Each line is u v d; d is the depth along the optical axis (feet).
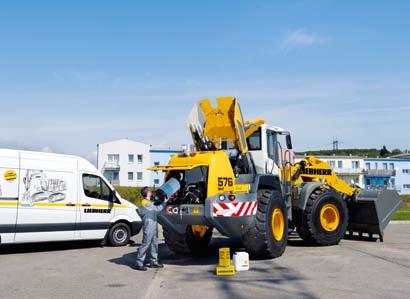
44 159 39.50
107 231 42.91
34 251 40.04
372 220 44.24
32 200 38.11
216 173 31.40
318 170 44.01
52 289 24.75
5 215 36.63
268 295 22.50
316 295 22.36
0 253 38.75
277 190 35.86
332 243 41.29
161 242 46.21
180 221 32.04
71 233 40.24
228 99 34.65
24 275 28.78
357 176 262.88
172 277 27.71
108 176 258.16
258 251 32.32
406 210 92.48
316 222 40.34
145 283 26.04
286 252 36.99
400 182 277.03
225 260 28.17
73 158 41.47
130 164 258.57
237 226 31.19
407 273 27.81
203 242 37.06
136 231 44.65
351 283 25.02
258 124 38.14
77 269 30.81
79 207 40.86
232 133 34.88
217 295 22.70
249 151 38.19
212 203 30.58
